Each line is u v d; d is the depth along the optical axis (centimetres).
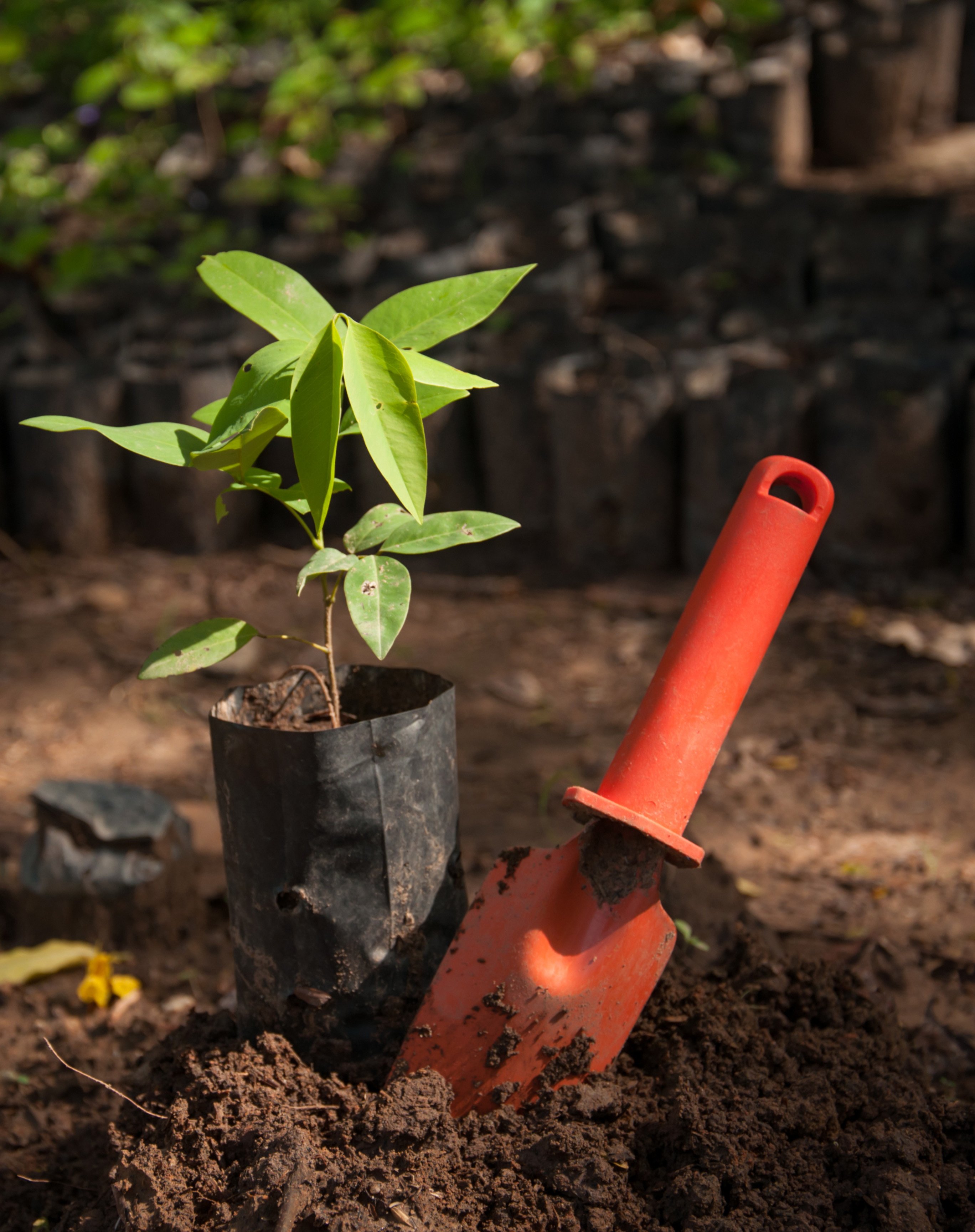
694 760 91
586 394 186
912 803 130
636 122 302
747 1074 92
